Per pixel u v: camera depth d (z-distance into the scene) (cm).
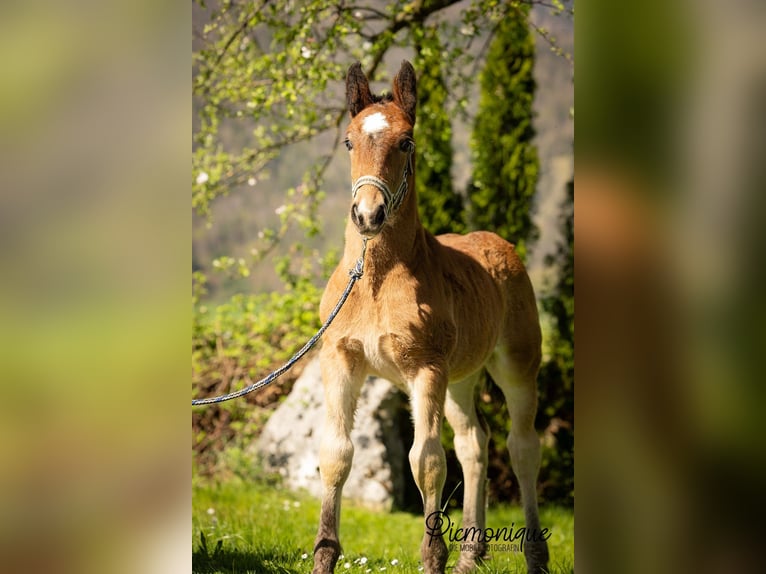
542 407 1742
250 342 1828
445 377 904
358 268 874
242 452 1692
